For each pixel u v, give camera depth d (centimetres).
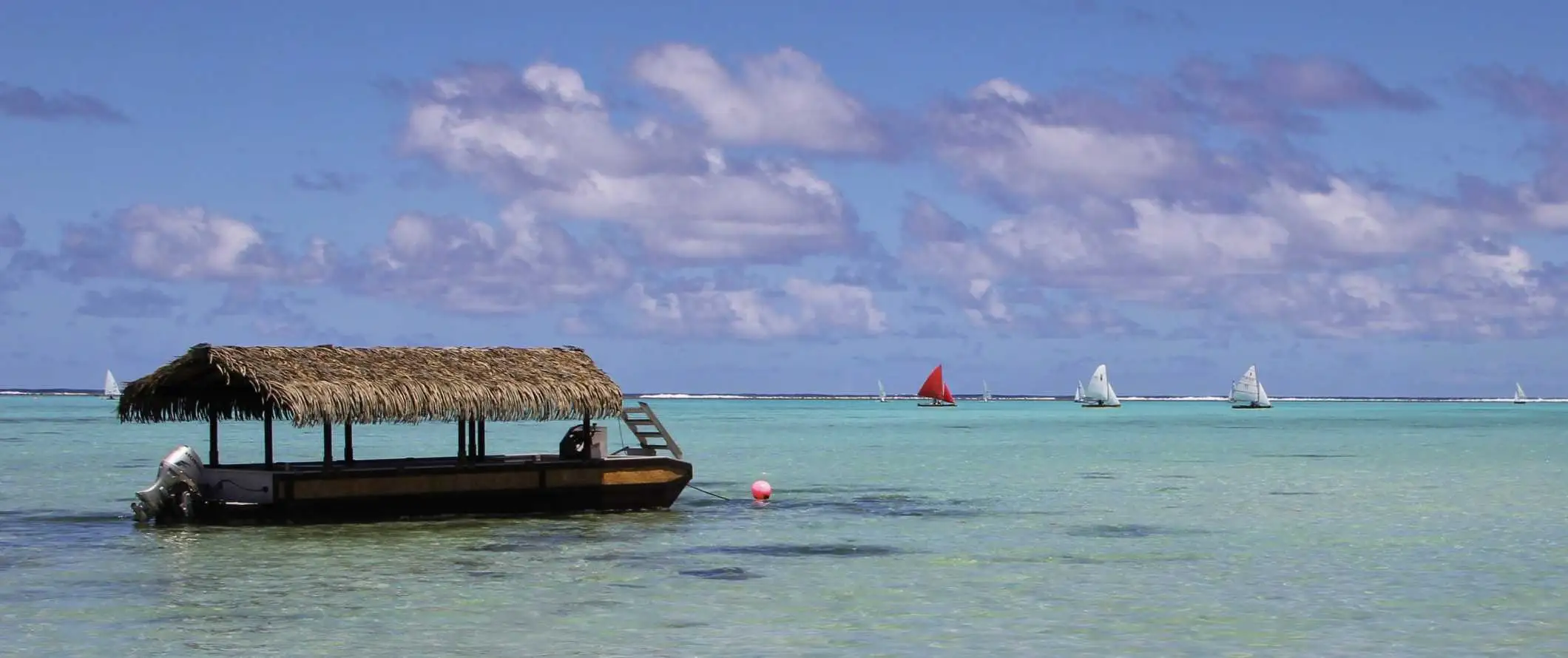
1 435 9325
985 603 2281
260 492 3034
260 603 2241
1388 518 3638
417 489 3089
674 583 2458
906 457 6906
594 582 2462
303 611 2173
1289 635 2030
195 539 2936
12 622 2089
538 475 3212
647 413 3472
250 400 3328
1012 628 2077
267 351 3050
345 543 2873
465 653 1897
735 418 17000
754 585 2450
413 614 2161
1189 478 5216
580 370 3331
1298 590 2417
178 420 3244
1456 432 11512
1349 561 2778
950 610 2222
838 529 3294
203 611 2177
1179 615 2186
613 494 3309
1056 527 3384
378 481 3056
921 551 2909
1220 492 4547
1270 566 2700
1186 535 3231
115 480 4872
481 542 2916
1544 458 6769
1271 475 5412
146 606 2211
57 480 4872
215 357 2948
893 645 1956
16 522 3341
